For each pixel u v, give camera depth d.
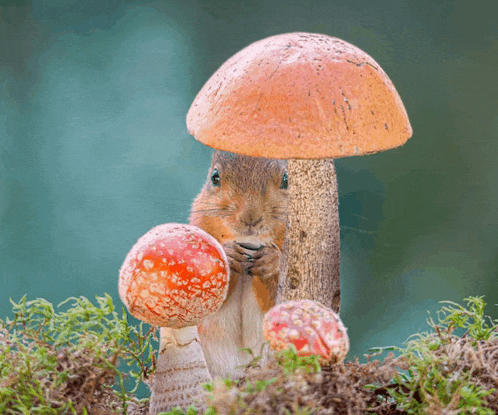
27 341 2.58
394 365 2.54
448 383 2.54
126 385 2.62
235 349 2.74
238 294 2.74
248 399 2.50
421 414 2.54
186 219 2.85
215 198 2.76
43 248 4.08
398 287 3.71
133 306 2.56
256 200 2.75
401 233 4.05
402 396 2.55
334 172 2.60
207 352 2.74
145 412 2.62
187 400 2.58
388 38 5.23
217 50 5.32
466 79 4.96
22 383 2.55
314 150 2.54
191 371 2.58
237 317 2.74
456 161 4.47
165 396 2.58
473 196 4.28
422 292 3.69
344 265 3.86
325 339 2.52
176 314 2.56
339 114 2.55
